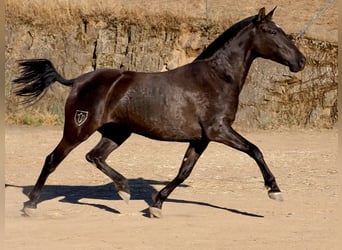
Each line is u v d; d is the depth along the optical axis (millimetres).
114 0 31031
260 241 10383
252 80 28094
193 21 29781
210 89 11570
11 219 11859
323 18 29828
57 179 16250
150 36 29828
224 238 10570
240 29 11812
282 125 27609
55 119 27984
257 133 26250
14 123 27688
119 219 11914
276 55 11711
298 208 12922
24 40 30516
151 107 11555
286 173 17234
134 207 12930
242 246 10055
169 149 21531
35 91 12164
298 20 29781
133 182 15859
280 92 27984
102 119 11664
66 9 30625
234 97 11664
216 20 29641
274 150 21656
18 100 28750
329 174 17062
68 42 30219
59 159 11836
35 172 17203
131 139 23594
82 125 11680
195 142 11891
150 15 30078
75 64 29938
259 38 11742
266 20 11773
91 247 9969
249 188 15102
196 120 11547
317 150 21672
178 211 12609
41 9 30688
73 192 14516
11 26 30625
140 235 10734
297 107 27922
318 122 27578
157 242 10297
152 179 16359
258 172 17375
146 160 19359
